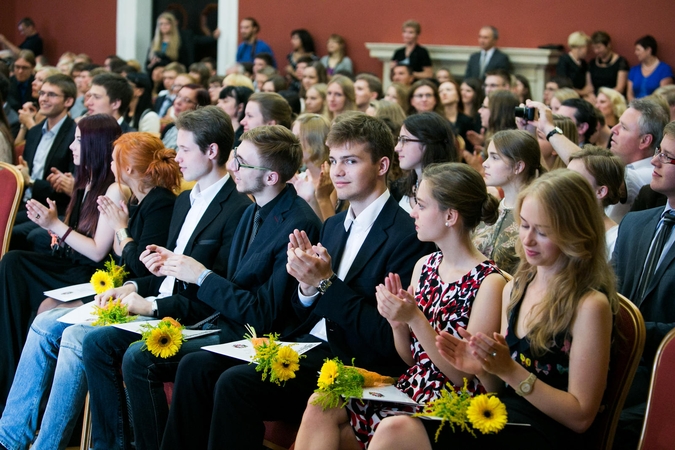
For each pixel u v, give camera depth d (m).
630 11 8.62
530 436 2.15
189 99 5.91
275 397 2.62
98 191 3.85
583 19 8.80
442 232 2.48
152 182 3.67
